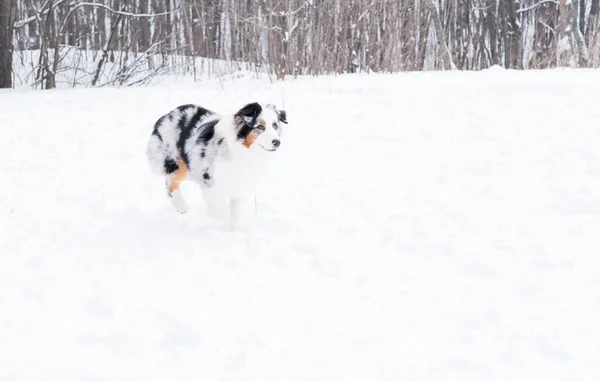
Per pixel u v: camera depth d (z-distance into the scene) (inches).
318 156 315.9
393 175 279.1
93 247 205.6
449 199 243.8
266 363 133.9
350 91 475.5
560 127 339.3
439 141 331.9
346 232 213.8
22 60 760.3
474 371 129.0
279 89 503.2
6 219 235.8
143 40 887.1
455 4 1045.2
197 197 261.3
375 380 127.0
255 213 238.4
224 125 214.5
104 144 355.6
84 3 709.9
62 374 130.6
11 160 324.5
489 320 149.3
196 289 171.0
